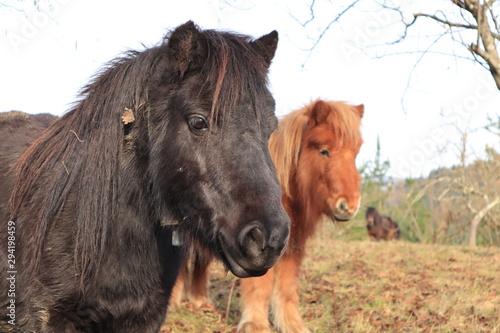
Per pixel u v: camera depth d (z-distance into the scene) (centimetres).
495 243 1355
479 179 1381
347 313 444
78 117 214
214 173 180
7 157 244
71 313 199
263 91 193
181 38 186
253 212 173
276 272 391
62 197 204
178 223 205
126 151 205
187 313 435
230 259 180
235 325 411
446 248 972
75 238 200
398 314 445
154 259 213
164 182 193
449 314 443
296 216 389
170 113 190
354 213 368
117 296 204
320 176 375
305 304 475
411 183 1585
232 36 203
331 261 751
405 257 809
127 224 204
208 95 183
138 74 201
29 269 200
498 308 460
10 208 214
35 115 311
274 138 398
